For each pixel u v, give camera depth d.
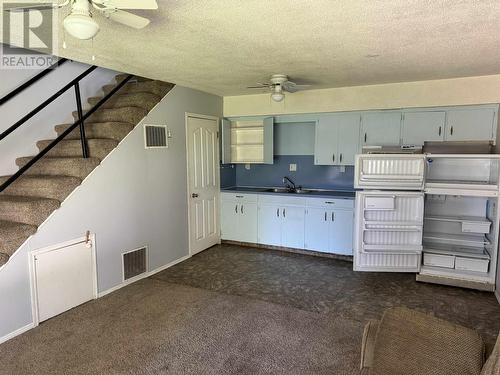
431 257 4.00
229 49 2.91
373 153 4.13
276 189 5.61
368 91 4.54
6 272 2.70
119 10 1.82
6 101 3.22
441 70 3.68
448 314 3.20
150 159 4.09
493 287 3.66
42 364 2.42
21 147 3.63
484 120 4.11
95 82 4.45
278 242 5.17
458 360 1.49
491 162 3.88
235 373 2.33
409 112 4.43
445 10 2.11
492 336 2.80
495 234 3.64
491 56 3.14
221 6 2.04
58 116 3.99
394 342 1.61
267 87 4.44
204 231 5.18
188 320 3.04
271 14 2.16
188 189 4.77
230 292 3.67
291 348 2.62
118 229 3.71
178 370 2.36
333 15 2.19
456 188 3.74
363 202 3.97
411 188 3.88
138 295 3.58
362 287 3.83
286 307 3.31
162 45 2.80
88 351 2.58
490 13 2.15
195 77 4.03
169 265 4.47
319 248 4.90
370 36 2.59
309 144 5.38
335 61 3.32
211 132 5.20
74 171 3.31
